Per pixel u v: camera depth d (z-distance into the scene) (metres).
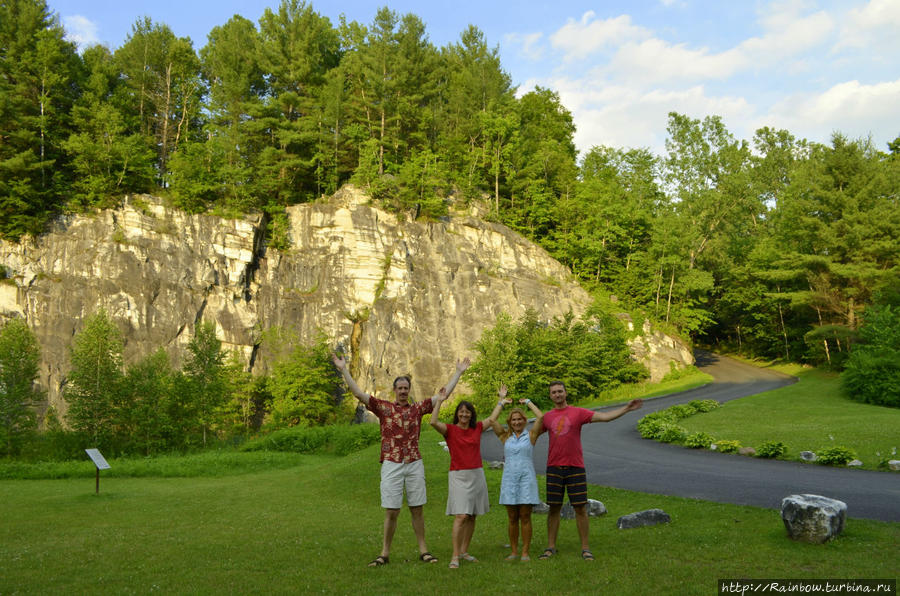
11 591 6.78
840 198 50.66
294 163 63.59
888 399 33.44
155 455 37.25
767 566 7.17
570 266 69.06
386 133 69.75
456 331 58.28
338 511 14.09
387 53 69.75
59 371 50.00
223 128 65.19
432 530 10.98
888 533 8.85
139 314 52.59
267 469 28.30
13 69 57.03
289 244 61.16
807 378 50.75
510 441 8.10
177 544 9.75
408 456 7.95
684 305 66.56
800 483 14.61
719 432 25.38
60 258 52.66
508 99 76.00
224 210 58.12
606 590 6.25
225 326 55.09
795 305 53.75
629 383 56.28
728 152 76.62
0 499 17.69
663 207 76.81
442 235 61.47
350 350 56.16
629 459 20.17
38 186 55.38
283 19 71.00
